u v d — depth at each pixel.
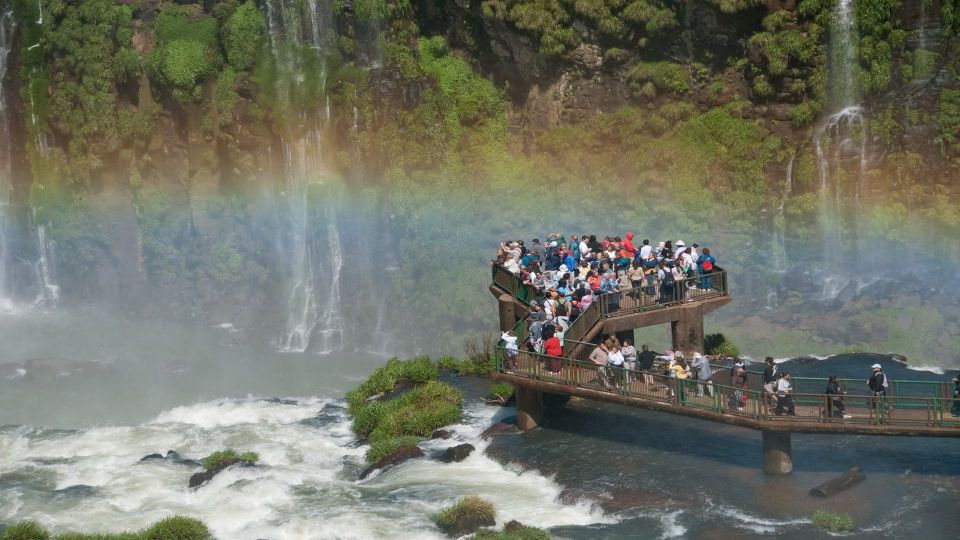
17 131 98.69
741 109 73.31
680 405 41.50
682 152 74.44
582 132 78.81
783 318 70.69
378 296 86.38
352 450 51.84
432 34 85.19
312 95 87.12
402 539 39.97
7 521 44.03
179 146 91.88
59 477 49.78
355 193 87.06
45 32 96.19
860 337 67.31
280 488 45.53
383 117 84.75
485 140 83.31
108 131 92.88
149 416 69.12
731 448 43.94
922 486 39.22
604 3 76.31
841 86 70.38
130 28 92.44
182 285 91.94
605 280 49.19
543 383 45.59
